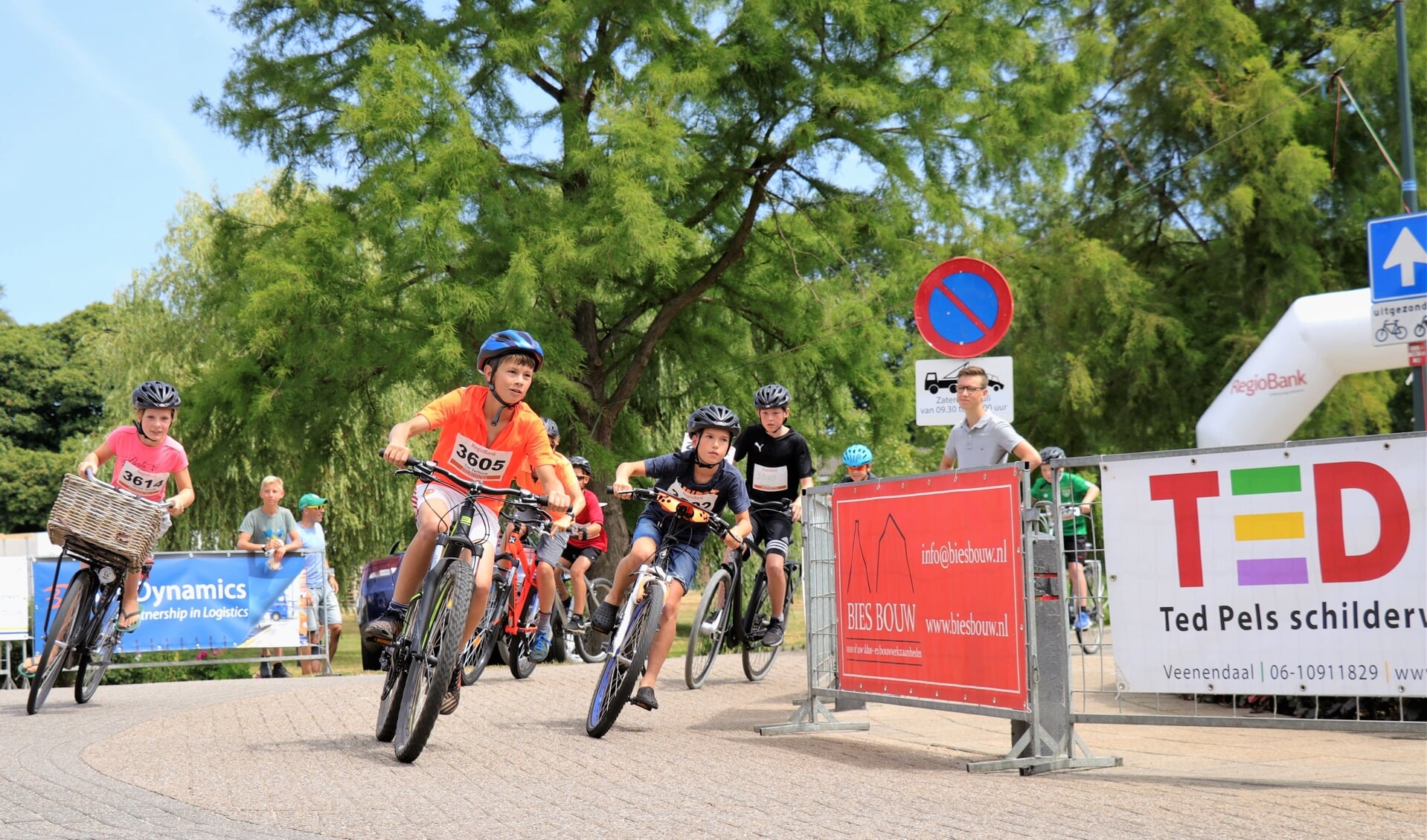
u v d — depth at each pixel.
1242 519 5.13
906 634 6.15
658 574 6.56
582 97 18.45
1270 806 4.45
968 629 5.76
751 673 9.77
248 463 22.16
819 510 7.01
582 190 17.41
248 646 12.44
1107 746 6.39
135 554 8.04
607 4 17.03
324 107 18.27
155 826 4.02
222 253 19.27
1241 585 5.13
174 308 24.53
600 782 4.95
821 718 7.02
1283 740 6.51
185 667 12.70
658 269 16.62
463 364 15.73
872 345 19.28
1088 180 23.77
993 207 20.61
